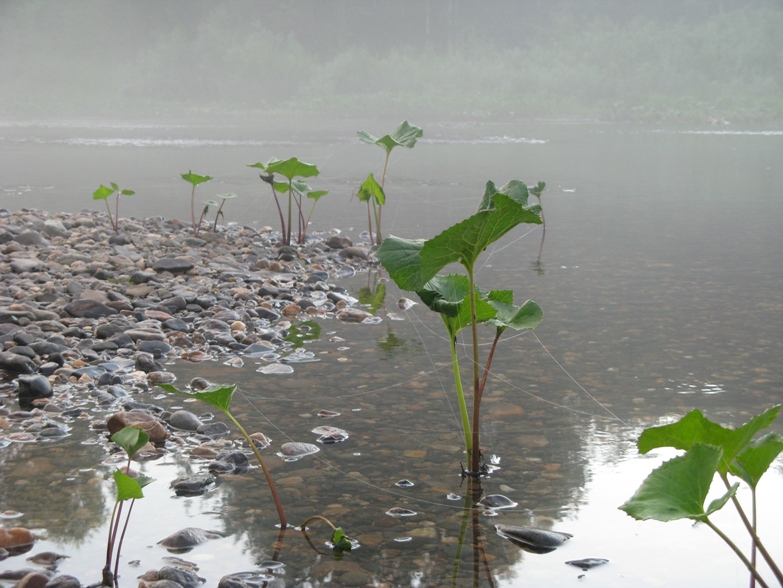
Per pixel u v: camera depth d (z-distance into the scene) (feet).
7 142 60.95
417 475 8.02
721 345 12.53
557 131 76.43
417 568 6.28
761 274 17.92
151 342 12.28
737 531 6.93
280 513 6.98
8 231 19.92
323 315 14.82
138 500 7.46
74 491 7.63
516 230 24.61
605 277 17.69
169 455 8.54
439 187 34.96
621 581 6.13
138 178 37.93
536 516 7.16
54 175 38.96
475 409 8.06
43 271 16.60
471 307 7.82
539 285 16.90
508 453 8.56
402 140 20.98
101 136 68.08
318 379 11.09
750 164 45.68
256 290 16.28
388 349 12.59
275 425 9.37
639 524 7.03
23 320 12.90
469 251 7.50
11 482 7.80
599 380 10.93
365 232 23.82
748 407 9.80
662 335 13.12
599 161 47.21
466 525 7.00
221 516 7.16
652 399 10.14
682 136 69.31
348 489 7.71
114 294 14.66
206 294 15.31
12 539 6.59
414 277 7.77
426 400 10.25
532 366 11.59
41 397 10.21
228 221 25.86
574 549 6.61
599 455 8.48
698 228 24.62
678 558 6.48
